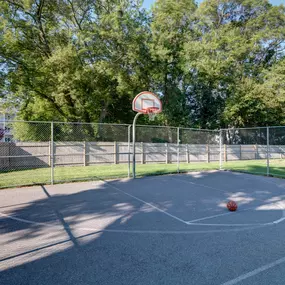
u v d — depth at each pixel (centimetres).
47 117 1845
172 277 257
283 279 254
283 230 402
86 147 1357
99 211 511
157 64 1642
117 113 2003
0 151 1116
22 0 1326
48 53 1491
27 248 329
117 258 300
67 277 257
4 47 1238
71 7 1542
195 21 2003
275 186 811
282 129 2205
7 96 1569
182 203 582
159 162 1572
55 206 548
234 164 1571
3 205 555
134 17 1499
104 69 1419
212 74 1875
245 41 2019
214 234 384
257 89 1941
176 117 1950
